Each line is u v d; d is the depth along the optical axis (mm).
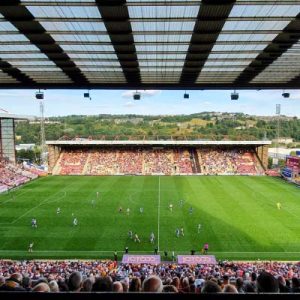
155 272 22422
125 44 15367
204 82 23344
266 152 79062
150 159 81312
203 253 30375
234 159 81000
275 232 35656
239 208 45375
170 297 2561
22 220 39875
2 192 56156
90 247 31766
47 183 64688
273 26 13180
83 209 45062
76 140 81250
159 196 53000
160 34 14062
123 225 38188
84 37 14422
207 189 58750
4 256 29562
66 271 22828
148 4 11039
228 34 14102
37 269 23422
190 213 42875
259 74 20969
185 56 17188
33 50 16172
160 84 23406
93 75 21000
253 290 5852
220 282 10188
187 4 11062
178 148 85000
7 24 12898
